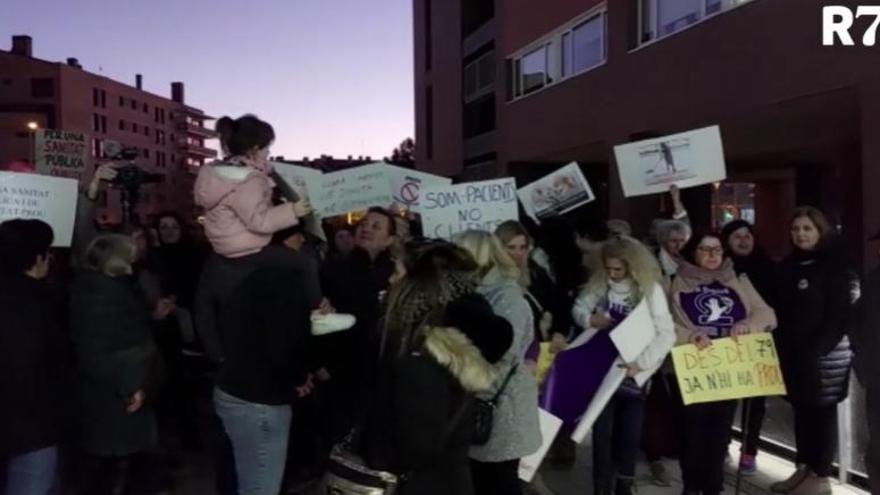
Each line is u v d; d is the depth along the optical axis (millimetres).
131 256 4832
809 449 5586
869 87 8883
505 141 21656
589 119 16312
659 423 5938
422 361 3365
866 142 8906
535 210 7605
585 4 16641
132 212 7230
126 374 4719
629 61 14508
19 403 4066
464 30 29203
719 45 11688
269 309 3963
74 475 5406
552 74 18797
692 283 5410
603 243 5449
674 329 5246
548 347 5309
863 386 4723
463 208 6965
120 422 4805
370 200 7668
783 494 5711
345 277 5543
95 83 91125
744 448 5816
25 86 83062
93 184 5984
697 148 6781
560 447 6324
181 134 117625
